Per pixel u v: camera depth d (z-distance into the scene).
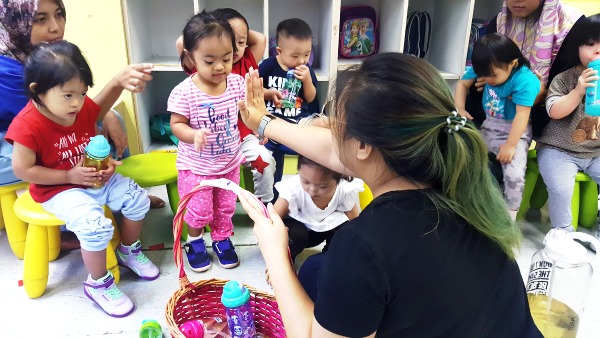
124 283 1.47
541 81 1.82
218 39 1.35
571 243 1.06
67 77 1.19
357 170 0.69
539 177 1.96
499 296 0.67
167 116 2.52
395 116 0.59
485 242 0.67
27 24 1.43
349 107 0.62
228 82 1.52
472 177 0.63
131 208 1.42
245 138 1.78
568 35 1.71
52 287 1.45
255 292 1.17
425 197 0.64
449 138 0.61
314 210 1.41
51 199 1.32
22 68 1.46
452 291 0.62
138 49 2.24
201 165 1.50
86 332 1.25
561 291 1.11
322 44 2.37
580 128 1.68
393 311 0.62
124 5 2.06
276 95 1.75
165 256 1.63
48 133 1.29
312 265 1.03
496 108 1.79
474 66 1.75
